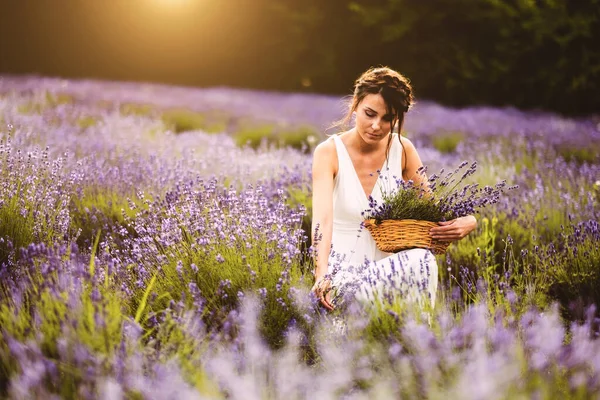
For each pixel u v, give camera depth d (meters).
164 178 5.15
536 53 23.20
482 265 4.08
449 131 12.45
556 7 22.44
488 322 2.95
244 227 3.46
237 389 2.24
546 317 2.80
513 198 5.62
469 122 14.03
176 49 30.34
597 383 2.45
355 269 3.33
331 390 2.45
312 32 26.59
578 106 23.12
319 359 2.85
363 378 2.57
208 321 3.03
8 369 2.51
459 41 24.05
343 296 3.17
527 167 8.09
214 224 3.44
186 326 2.63
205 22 29.61
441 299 3.51
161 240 3.42
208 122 13.04
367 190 3.72
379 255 3.65
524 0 23.05
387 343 2.74
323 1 26.28
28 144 5.91
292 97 20.25
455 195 3.56
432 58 24.48
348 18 25.88
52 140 6.40
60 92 14.74
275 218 3.55
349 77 26.44
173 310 2.86
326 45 26.39
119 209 4.68
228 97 18.94
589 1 22.59
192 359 2.51
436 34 24.36
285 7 26.97
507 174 7.21
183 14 30.08
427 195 3.58
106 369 2.36
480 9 23.52
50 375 2.38
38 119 7.80
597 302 3.96
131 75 31.53
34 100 11.30
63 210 3.86
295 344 2.88
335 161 3.69
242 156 7.33
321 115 15.14
